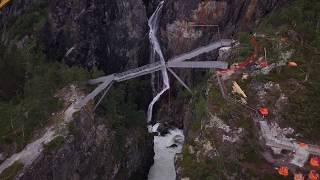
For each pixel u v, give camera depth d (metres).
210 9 126.56
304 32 108.56
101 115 105.75
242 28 123.81
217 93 96.44
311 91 92.75
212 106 93.06
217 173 81.75
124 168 105.88
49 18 130.12
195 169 84.25
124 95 116.56
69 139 93.31
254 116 89.06
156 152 119.00
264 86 95.06
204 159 85.19
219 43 116.19
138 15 133.25
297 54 102.88
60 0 129.00
